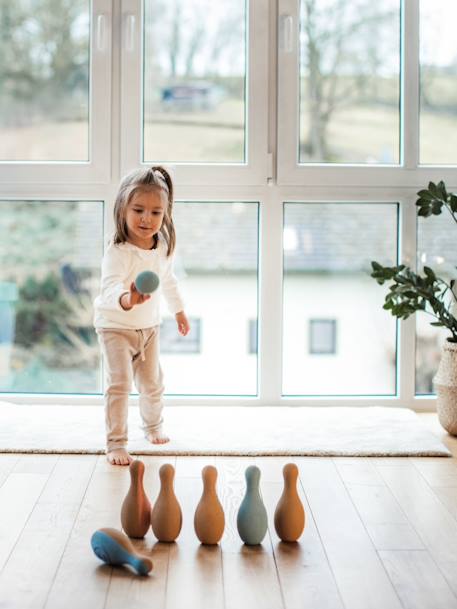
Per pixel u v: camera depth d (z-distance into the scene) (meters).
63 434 2.54
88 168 2.94
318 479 2.15
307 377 3.08
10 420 2.71
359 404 3.03
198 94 2.97
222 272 3.04
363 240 3.03
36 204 3.01
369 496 2.01
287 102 2.93
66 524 1.80
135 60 2.91
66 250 3.03
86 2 2.94
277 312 3.01
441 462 2.32
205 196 2.97
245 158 2.98
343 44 2.97
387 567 1.59
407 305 2.71
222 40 2.96
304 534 1.76
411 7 2.94
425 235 3.02
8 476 2.14
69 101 2.97
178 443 2.46
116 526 1.79
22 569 1.57
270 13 2.92
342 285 3.05
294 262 3.04
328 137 2.99
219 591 1.48
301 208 3.01
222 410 2.93
